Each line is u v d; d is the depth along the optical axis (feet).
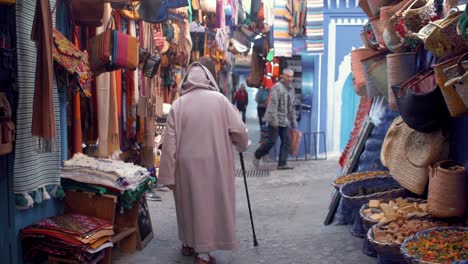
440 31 9.94
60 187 12.48
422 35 10.33
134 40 14.48
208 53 32.17
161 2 15.96
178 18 23.00
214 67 14.20
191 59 29.60
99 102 14.92
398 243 9.96
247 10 31.22
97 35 14.06
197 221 12.73
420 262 8.66
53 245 11.10
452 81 8.89
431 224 11.12
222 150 12.94
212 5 25.26
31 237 11.25
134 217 14.43
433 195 11.32
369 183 15.25
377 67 13.60
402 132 13.08
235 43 36.73
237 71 89.92
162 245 15.25
